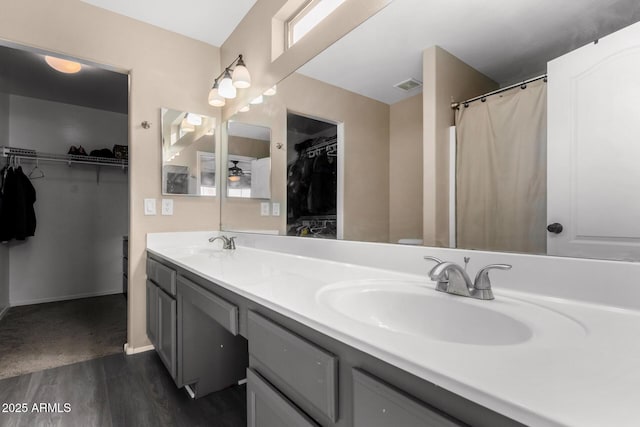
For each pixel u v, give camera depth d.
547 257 0.78
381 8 1.20
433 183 1.04
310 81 1.57
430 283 0.97
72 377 1.80
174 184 2.25
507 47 0.86
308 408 0.69
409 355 0.48
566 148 0.76
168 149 2.23
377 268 1.20
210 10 2.07
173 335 1.57
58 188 3.48
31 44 1.77
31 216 3.15
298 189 1.65
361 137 1.29
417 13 1.07
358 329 0.59
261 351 0.85
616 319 0.64
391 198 1.17
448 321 0.80
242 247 2.13
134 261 2.12
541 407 0.34
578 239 0.74
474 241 0.94
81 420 1.41
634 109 0.66
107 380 1.77
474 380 0.40
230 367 1.73
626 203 0.67
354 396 0.56
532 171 0.82
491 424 0.39
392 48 1.16
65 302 3.39
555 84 0.77
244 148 2.17
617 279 0.69
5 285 3.11
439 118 1.02
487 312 0.73
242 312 0.97
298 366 0.71
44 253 3.40
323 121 1.49
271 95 1.88
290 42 1.88
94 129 3.68
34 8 1.79
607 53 0.69
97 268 3.70
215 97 2.23
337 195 1.41
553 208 0.78
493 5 0.89
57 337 2.39
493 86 0.89
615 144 0.69
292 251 1.65
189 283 1.41
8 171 3.02
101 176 3.73
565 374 0.42
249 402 0.89
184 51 2.33
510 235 0.86
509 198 0.86
